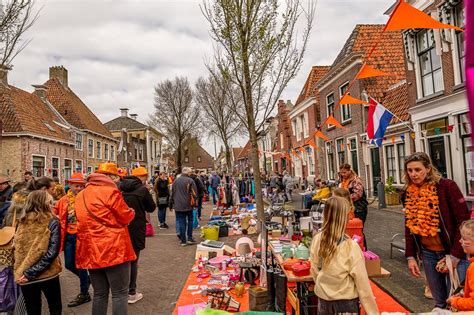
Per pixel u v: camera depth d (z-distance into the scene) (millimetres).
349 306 2559
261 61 6703
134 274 4527
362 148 14344
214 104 18297
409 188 3145
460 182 8773
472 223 2578
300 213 6395
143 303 4469
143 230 4602
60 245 3467
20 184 5402
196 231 9648
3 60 5082
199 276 5176
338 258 2592
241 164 47125
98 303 3338
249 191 17750
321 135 10227
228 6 6461
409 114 11148
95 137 27328
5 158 17250
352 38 15430
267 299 3826
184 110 24688
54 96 26125
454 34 8805
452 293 2730
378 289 4484
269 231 5859
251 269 4699
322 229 2744
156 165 45250
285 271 3463
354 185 5379
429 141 10180
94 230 3279
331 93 17375
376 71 5828
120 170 5500
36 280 3338
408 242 3156
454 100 8820
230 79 7082
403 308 3883
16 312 3467
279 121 28953
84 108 29438
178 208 7754
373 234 7691
